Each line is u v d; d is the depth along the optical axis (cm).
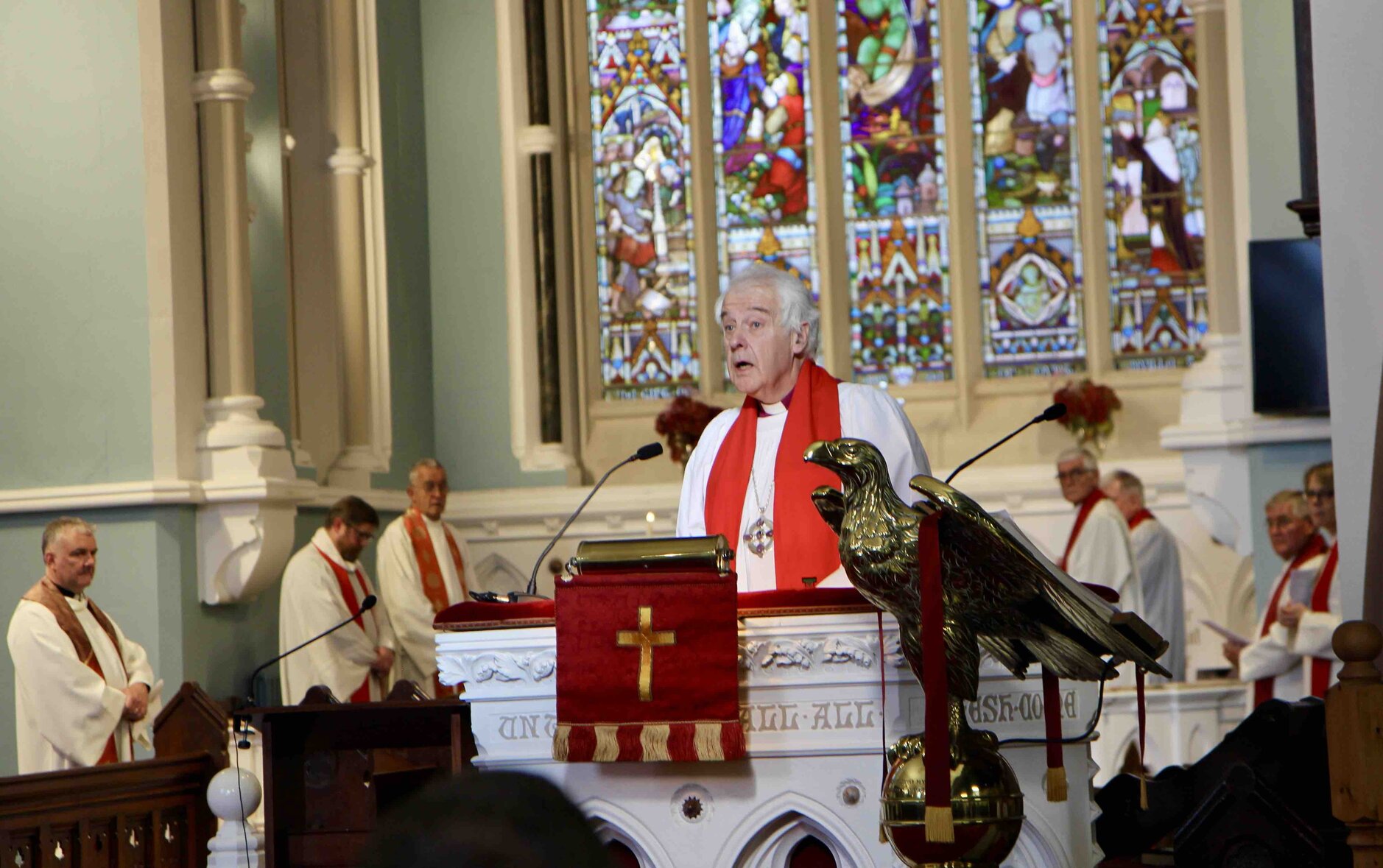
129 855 777
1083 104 1582
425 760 769
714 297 1603
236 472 1059
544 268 1547
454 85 1573
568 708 461
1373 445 583
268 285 1192
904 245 1602
